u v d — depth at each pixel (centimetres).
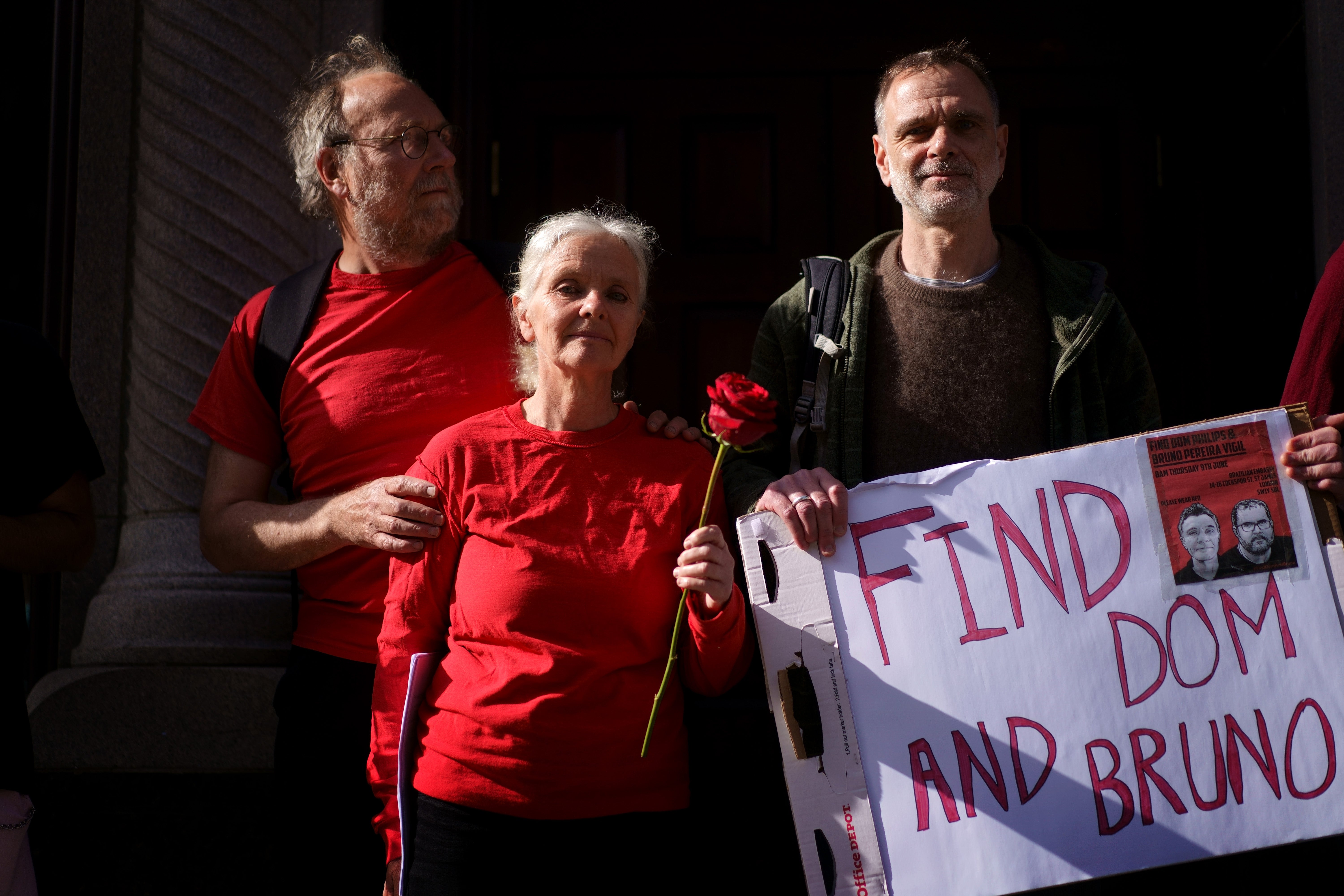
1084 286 212
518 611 169
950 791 169
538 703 165
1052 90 360
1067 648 174
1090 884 197
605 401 187
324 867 201
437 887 165
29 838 253
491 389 213
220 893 256
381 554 205
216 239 288
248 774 259
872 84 364
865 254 223
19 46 345
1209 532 177
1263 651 173
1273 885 248
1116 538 178
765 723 254
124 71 317
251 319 229
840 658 174
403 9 332
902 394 208
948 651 174
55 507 218
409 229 221
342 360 216
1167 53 357
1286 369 314
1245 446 179
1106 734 171
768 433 178
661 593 175
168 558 276
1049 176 358
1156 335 350
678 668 182
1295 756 169
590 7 370
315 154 228
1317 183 299
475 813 165
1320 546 176
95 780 260
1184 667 173
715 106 367
